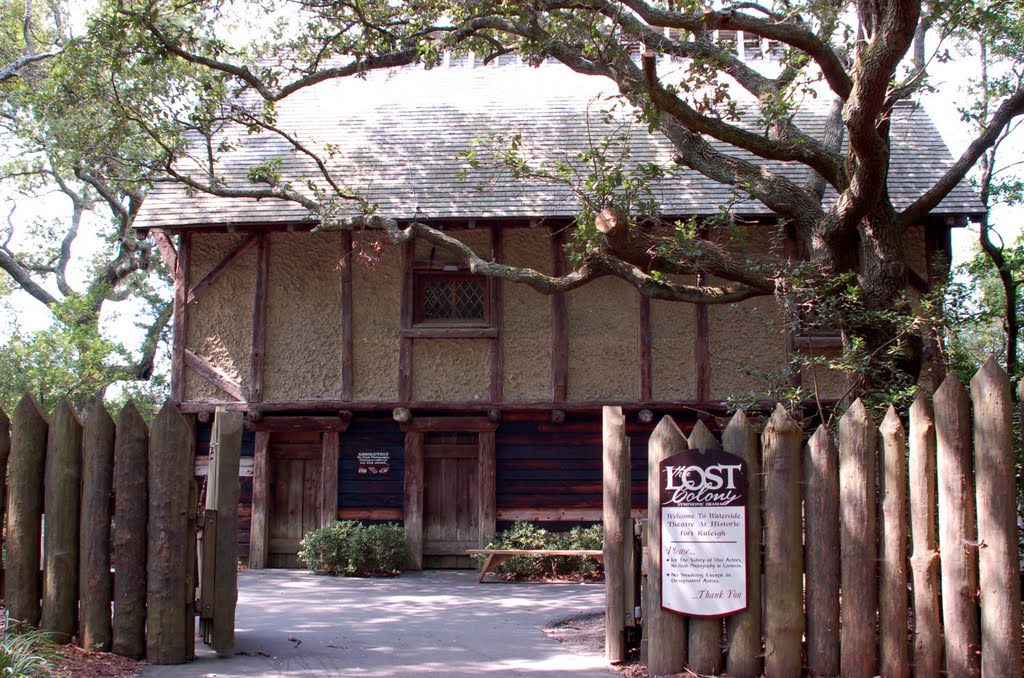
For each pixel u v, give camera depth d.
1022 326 11.90
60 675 5.38
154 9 11.16
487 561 12.16
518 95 16.47
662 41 9.54
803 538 5.98
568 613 9.36
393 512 13.93
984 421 5.53
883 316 8.11
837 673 5.78
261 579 12.40
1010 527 5.44
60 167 15.98
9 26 20.03
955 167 8.85
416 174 14.45
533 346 13.84
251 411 13.81
